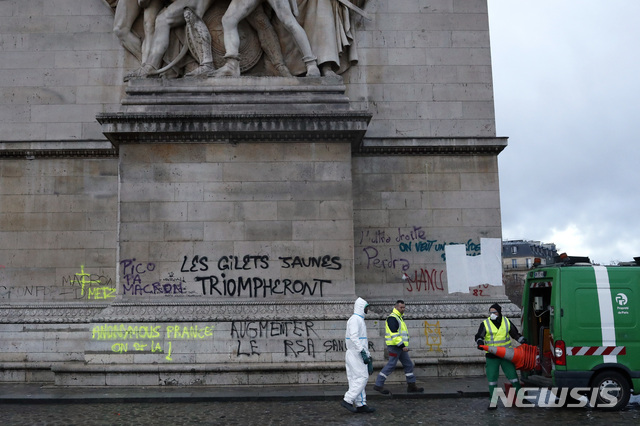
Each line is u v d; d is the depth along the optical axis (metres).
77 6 18.14
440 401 13.75
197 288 15.79
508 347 13.05
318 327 15.55
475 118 18.19
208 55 16.88
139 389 14.62
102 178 17.58
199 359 15.30
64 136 17.66
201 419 12.01
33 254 17.27
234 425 11.51
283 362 15.33
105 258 17.31
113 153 17.55
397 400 13.85
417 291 17.41
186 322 15.43
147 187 15.99
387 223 17.59
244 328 15.48
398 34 18.36
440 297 17.42
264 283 15.88
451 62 18.36
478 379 16.14
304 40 16.97
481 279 17.52
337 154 16.38
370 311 16.77
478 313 17.16
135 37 17.69
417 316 17.02
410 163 17.81
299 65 17.34
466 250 17.59
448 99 18.22
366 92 18.06
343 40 17.72
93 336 15.31
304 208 16.17
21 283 17.17
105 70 17.92
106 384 14.95
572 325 12.80
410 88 18.17
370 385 15.23
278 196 16.17
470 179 17.84
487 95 18.28
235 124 15.98
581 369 12.65
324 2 17.61
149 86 16.42
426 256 17.55
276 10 16.92
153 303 15.62
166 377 14.99
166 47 17.00
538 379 13.90
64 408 13.11
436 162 17.84
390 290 17.38
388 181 17.72
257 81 16.67
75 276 17.23
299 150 16.33
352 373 12.51
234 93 16.45
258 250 15.98
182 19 17.17
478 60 18.41
